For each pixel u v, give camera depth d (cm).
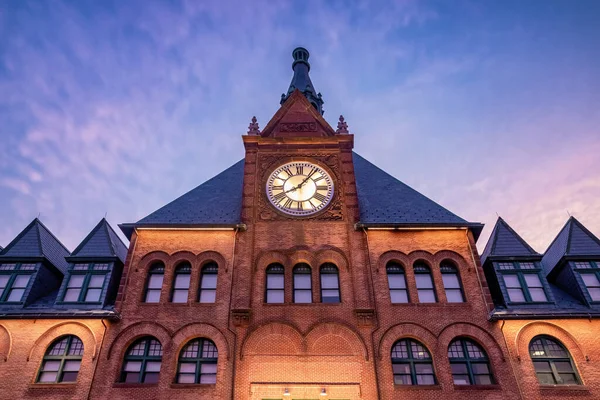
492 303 2162
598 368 1972
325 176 2664
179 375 2012
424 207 2600
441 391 1939
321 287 2272
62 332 2084
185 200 2712
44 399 1916
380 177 2961
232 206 2650
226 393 1934
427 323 2117
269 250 2359
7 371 1978
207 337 2081
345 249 2367
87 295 2239
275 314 2145
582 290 2220
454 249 2364
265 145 2792
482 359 2047
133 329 2097
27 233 2494
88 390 1936
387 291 2230
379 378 1972
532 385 1942
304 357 2027
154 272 2322
